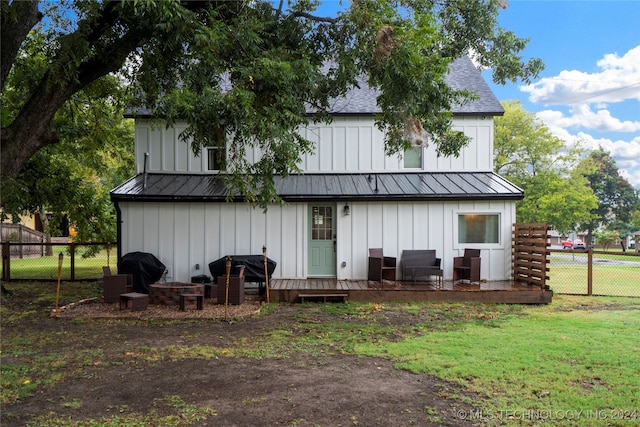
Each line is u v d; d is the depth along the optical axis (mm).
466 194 11539
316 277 12055
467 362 5641
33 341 6793
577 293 12109
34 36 11211
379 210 11969
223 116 7156
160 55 8516
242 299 9906
